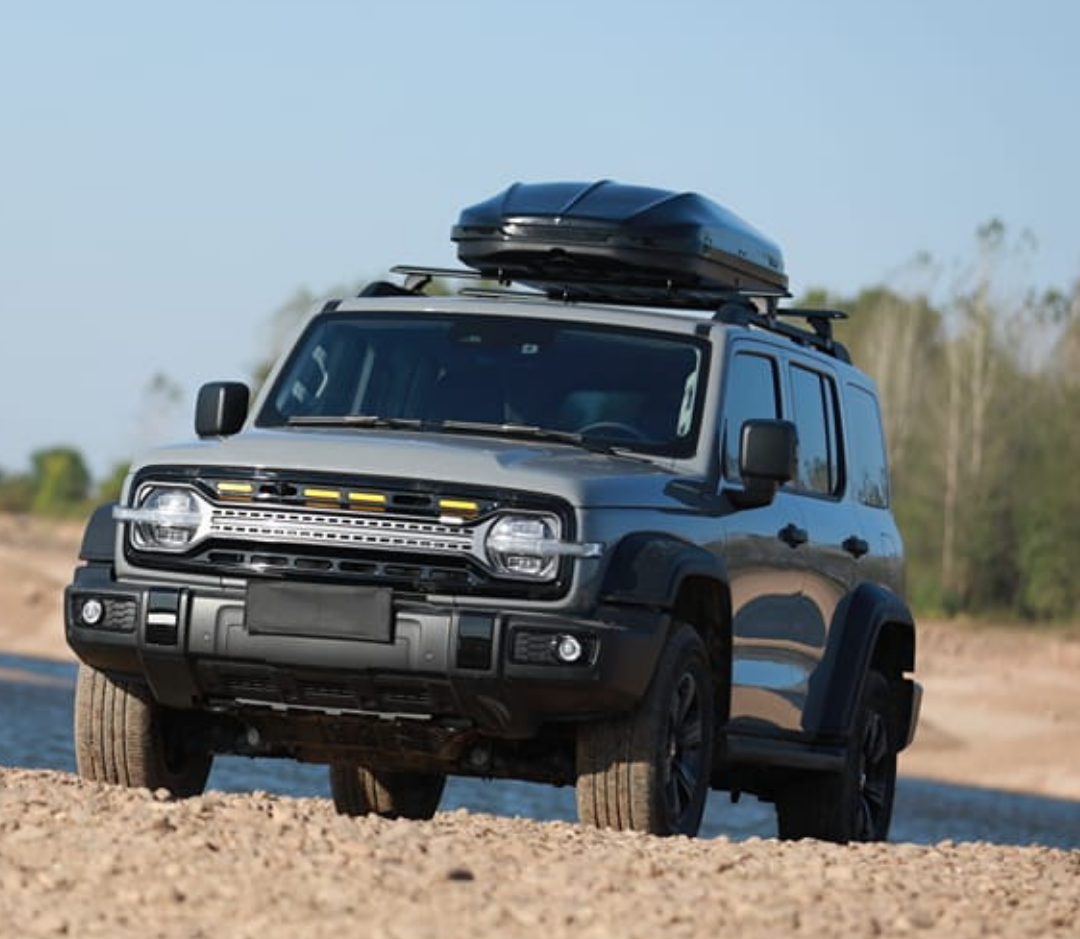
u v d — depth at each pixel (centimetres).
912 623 2550
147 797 1812
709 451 2097
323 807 1867
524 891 1447
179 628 1912
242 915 1359
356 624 1877
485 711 1889
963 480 15100
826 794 2408
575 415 2108
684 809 2014
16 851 1538
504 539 1881
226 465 1931
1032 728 8575
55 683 7706
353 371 2175
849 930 1384
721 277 2350
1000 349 15475
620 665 1880
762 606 2181
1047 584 14500
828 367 2473
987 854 1892
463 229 2322
